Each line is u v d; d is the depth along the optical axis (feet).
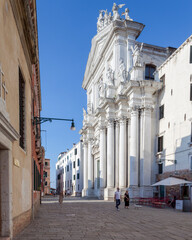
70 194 191.11
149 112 80.28
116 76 98.78
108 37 105.09
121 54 98.27
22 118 32.12
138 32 99.30
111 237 25.18
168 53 97.86
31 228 29.55
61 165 247.29
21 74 30.63
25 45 32.60
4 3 21.38
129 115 89.35
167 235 26.53
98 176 119.34
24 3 28.35
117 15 101.09
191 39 64.03
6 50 21.72
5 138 20.38
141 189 76.13
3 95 20.35
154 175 77.51
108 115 96.07
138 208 58.95
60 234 26.27
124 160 87.10
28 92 36.01
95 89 132.26
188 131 62.28
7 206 21.24
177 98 69.10
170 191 68.13
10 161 22.13
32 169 39.01
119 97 88.33
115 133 96.02
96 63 125.59
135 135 80.12
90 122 130.52
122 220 38.01
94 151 123.24
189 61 64.80
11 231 21.49
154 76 86.89
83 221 36.76
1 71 19.63
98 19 127.34
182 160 63.72
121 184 85.71
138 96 81.66
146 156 77.77
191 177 58.95
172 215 44.47
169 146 71.10
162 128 76.48
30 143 36.99
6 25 21.95
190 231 28.81
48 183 266.57
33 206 38.75
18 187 25.88
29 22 31.60
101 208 59.36
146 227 31.55
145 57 94.73
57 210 54.80
